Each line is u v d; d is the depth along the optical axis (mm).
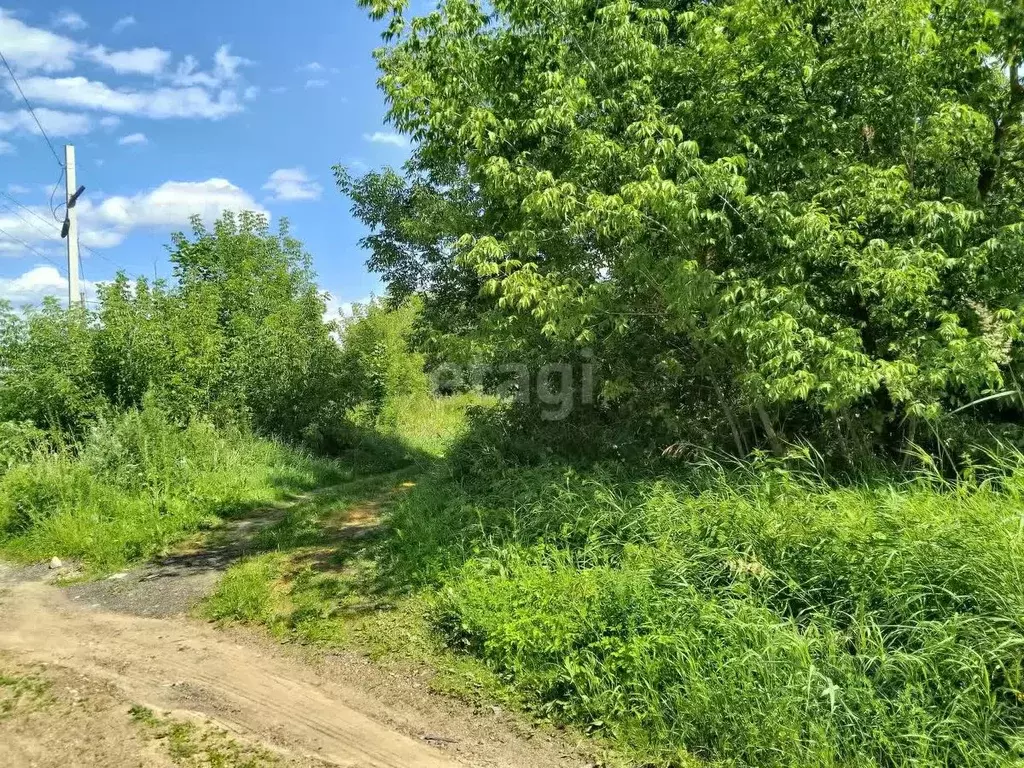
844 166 5520
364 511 8766
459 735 3627
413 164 10125
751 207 5102
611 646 3953
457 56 6148
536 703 3889
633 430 7422
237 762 3352
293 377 14211
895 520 4121
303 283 20969
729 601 4027
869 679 3318
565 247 6152
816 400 5289
